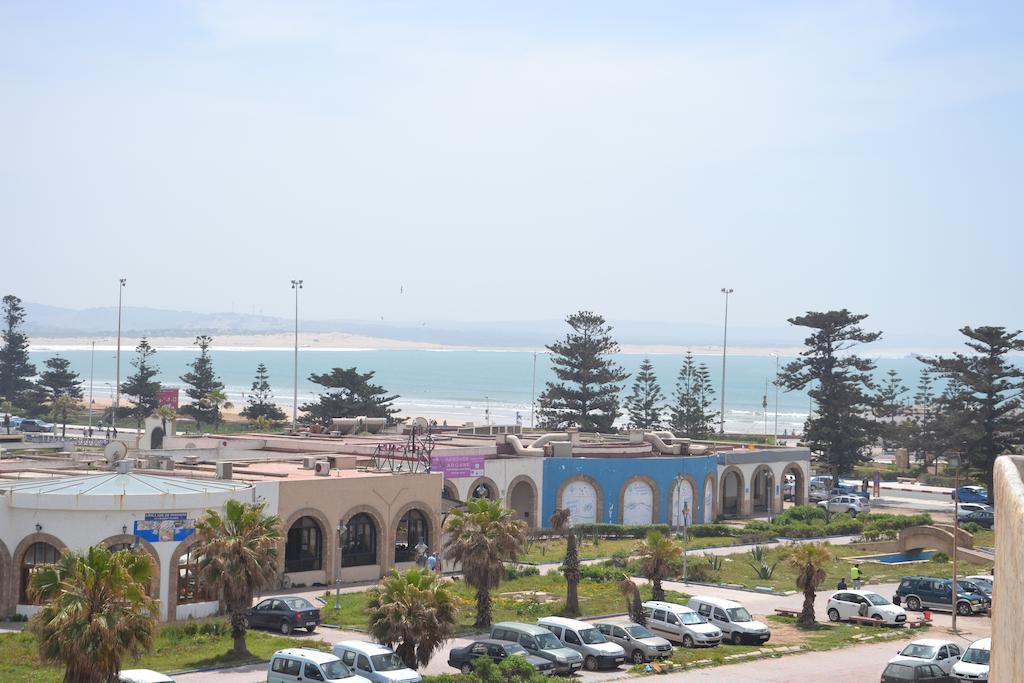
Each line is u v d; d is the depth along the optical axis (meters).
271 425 171.12
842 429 125.38
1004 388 110.88
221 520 44.16
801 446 130.00
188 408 174.50
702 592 62.56
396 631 41.41
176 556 50.16
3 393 189.00
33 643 43.41
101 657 32.41
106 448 62.69
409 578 42.59
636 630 47.34
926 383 187.12
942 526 88.12
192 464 68.75
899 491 115.38
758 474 100.19
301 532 58.78
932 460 143.25
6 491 50.41
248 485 55.06
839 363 128.50
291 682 38.41
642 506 86.19
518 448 82.69
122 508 49.34
